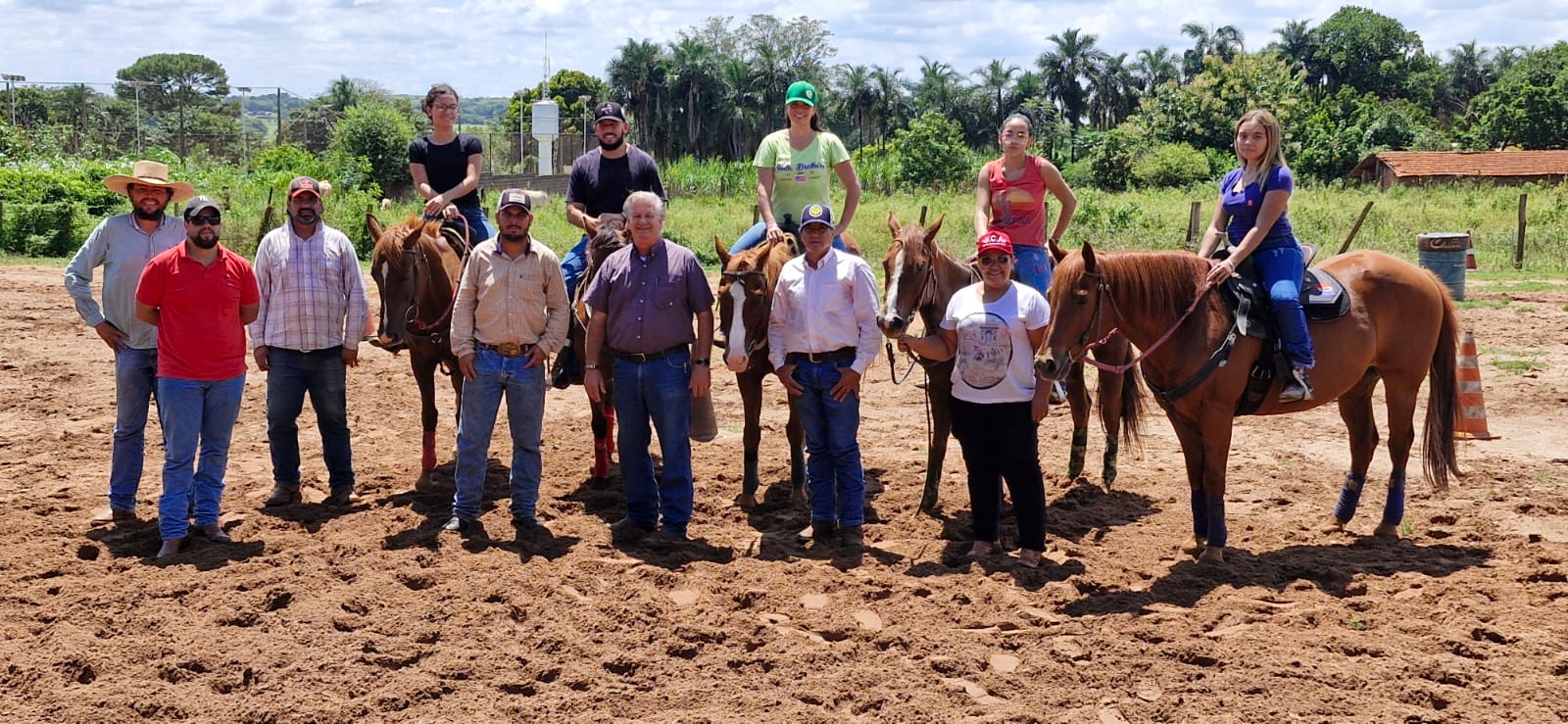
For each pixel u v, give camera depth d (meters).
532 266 6.75
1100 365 6.49
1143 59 103.00
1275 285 6.31
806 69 93.19
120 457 7.07
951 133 58.53
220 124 58.62
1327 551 6.68
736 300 6.57
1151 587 6.06
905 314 6.33
